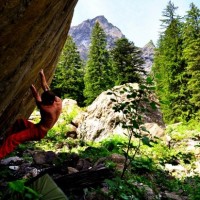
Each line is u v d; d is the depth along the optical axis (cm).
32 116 2458
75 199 613
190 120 4081
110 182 540
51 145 1728
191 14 4666
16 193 432
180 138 1988
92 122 2412
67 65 5919
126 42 5488
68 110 2620
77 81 5862
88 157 1095
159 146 1560
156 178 931
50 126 403
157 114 2220
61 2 399
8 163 954
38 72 548
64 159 964
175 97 4322
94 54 5731
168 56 4631
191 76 4466
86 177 649
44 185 465
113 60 5516
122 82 5281
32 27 349
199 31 4656
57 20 446
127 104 565
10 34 313
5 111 521
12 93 457
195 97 4059
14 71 394
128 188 610
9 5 277
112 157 892
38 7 325
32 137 397
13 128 407
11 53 345
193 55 4178
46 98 403
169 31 4869
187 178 1009
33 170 840
